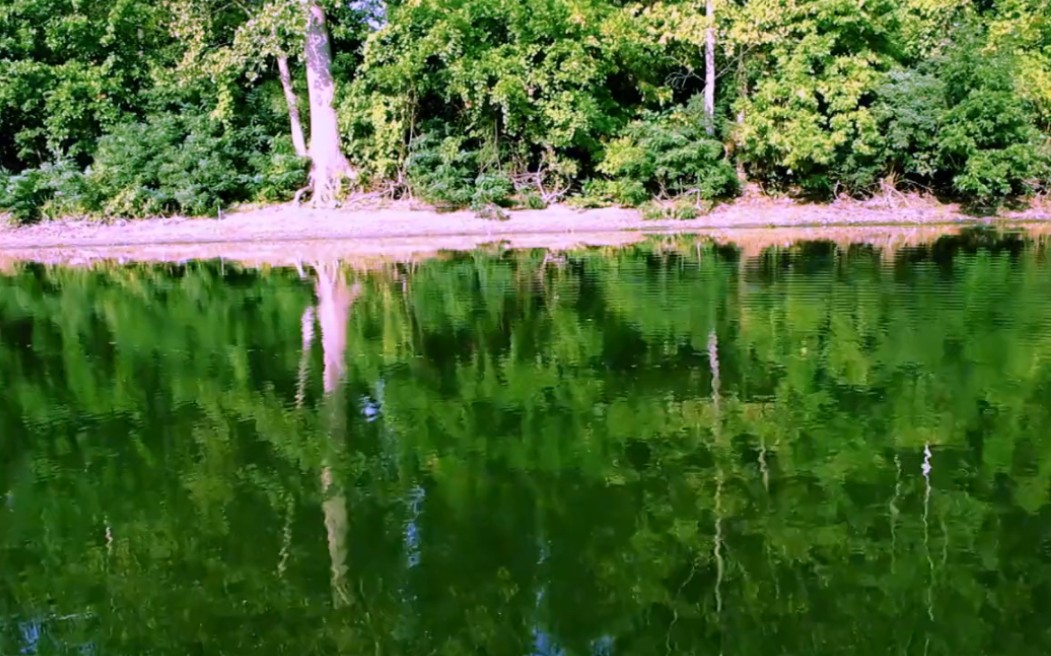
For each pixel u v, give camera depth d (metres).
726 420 6.25
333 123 22.59
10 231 20.91
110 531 4.81
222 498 5.18
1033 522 4.61
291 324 10.08
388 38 21.73
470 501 5.02
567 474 5.37
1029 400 6.48
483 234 19.80
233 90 22.88
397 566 4.35
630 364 7.84
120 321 10.62
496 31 21.95
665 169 20.81
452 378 7.57
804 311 9.82
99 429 6.49
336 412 6.72
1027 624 3.75
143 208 21.45
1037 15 21.67
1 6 22.67
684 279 12.35
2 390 7.58
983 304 9.88
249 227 20.52
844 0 20.36
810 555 4.35
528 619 3.89
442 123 22.31
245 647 3.76
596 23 21.56
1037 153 19.88
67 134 23.08
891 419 6.16
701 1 22.44
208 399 7.17
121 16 23.23
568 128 21.22
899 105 20.06
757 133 20.88
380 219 20.89
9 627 3.94
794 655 3.61
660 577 4.20
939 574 4.14
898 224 19.59
